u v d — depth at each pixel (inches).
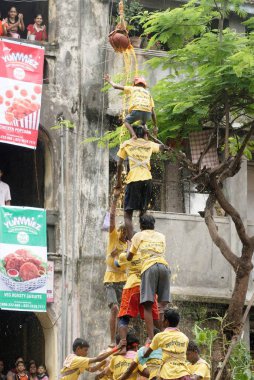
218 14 996.6
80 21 1222.3
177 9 992.2
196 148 1024.9
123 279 797.9
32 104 1169.4
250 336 1251.2
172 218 1227.2
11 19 1214.3
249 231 1258.6
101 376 784.9
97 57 1221.7
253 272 1239.5
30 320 1238.3
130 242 768.3
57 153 1195.9
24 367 1151.6
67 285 1171.3
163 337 698.2
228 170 1008.9
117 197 781.9
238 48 978.7
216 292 1230.9
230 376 978.1
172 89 1013.8
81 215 1195.9
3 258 1136.8
